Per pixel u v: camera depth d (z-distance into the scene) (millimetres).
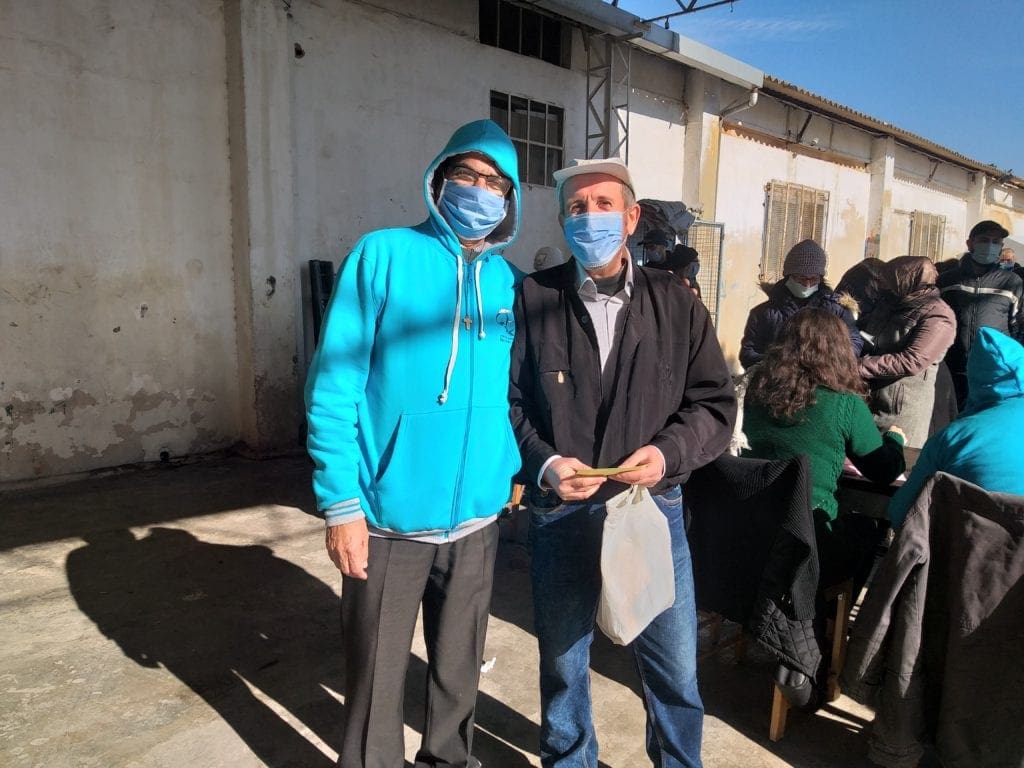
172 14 5109
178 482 4949
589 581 1865
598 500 1835
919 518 2031
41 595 3254
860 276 4473
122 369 5125
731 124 10383
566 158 8219
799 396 2549
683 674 1917
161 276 5250
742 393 3340
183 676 2662
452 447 1716
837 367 2561
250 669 2729
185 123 5262
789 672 2277
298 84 5762
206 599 3273
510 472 1853
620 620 1643
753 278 11273
